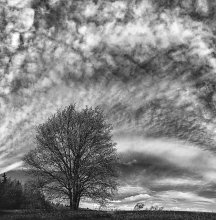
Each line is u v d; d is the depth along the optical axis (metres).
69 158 28.36
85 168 28.02
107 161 28.41
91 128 28.69
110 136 29.23
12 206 29.48
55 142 28.42
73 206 27.78
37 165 28.34
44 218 17.61
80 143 28.27
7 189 31.67
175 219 15.96
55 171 28.59
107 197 28.34
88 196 28.25
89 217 18.34
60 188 28.25
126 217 17.62
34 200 27.41
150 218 16.67
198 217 15.99
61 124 28.75
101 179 28.38
